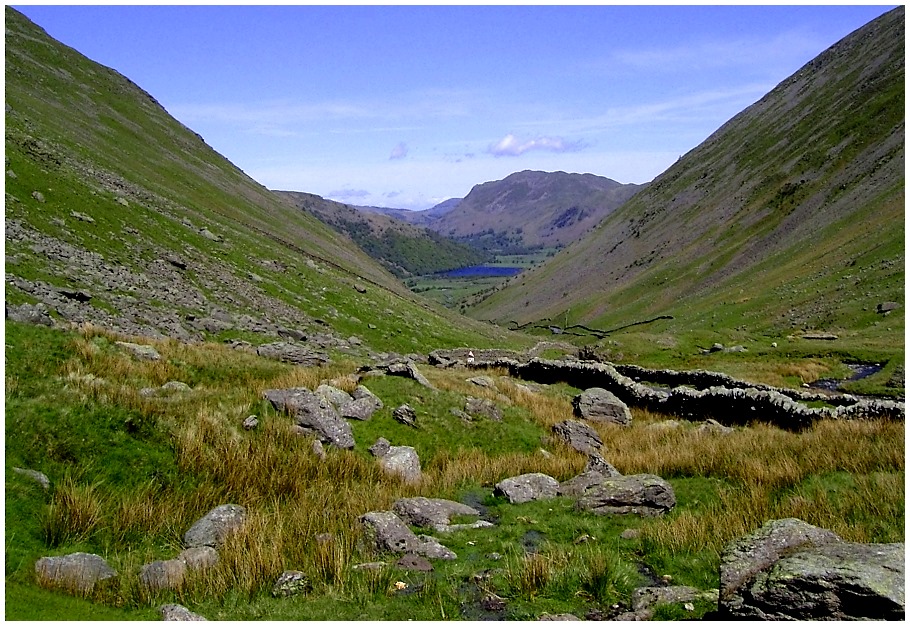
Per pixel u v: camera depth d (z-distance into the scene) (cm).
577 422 2550
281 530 1262
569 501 1619
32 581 962
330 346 4734
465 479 1902
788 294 9475
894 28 19512
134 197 6406
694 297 12975
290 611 977
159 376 2097
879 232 9688
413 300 10788
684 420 2947
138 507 1290
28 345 1817
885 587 798
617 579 1109
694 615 947
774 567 891
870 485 1466
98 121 10431
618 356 6675
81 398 1526
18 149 5381
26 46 12062
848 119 16238
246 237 7569
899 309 6812
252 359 2812
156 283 4394
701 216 18162
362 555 1213
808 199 14212
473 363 4606
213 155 14588
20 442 1302
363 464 1834
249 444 1683
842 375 5062
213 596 1026
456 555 1248
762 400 2695
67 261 3872
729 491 1633
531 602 1030
